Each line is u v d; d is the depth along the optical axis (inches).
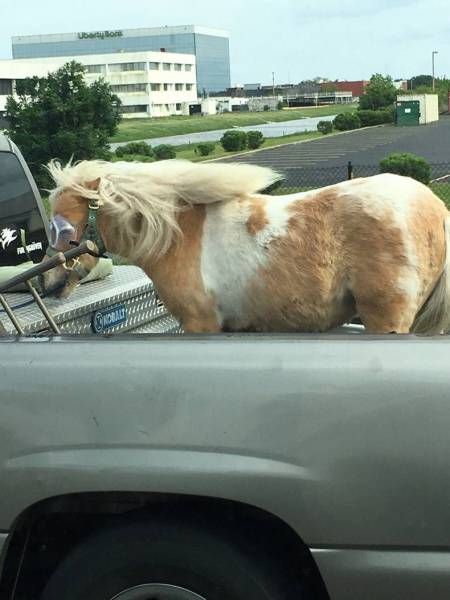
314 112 4714.6
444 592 96.3
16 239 197.9
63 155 1214.9
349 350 98.2
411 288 139.6
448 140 2011.6
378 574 97.0
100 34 7721.5
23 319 139.2
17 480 102.2
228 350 100.3
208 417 98.3
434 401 95.0
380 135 2358.5
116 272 187.9
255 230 144.0
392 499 95.8
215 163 151.4
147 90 5191.9
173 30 7810.0
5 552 104.3
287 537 102.6
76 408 101.4
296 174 1200.8
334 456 96.3
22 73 3336.6
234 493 97.3
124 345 103.2
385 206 138.9
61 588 105.7
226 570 101.5
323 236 141.5
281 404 97.2
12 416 102.7
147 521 103.5
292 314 145.4
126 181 146.9
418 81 5689.0
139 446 99.5
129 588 104.5
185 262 147.6
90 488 100.3
